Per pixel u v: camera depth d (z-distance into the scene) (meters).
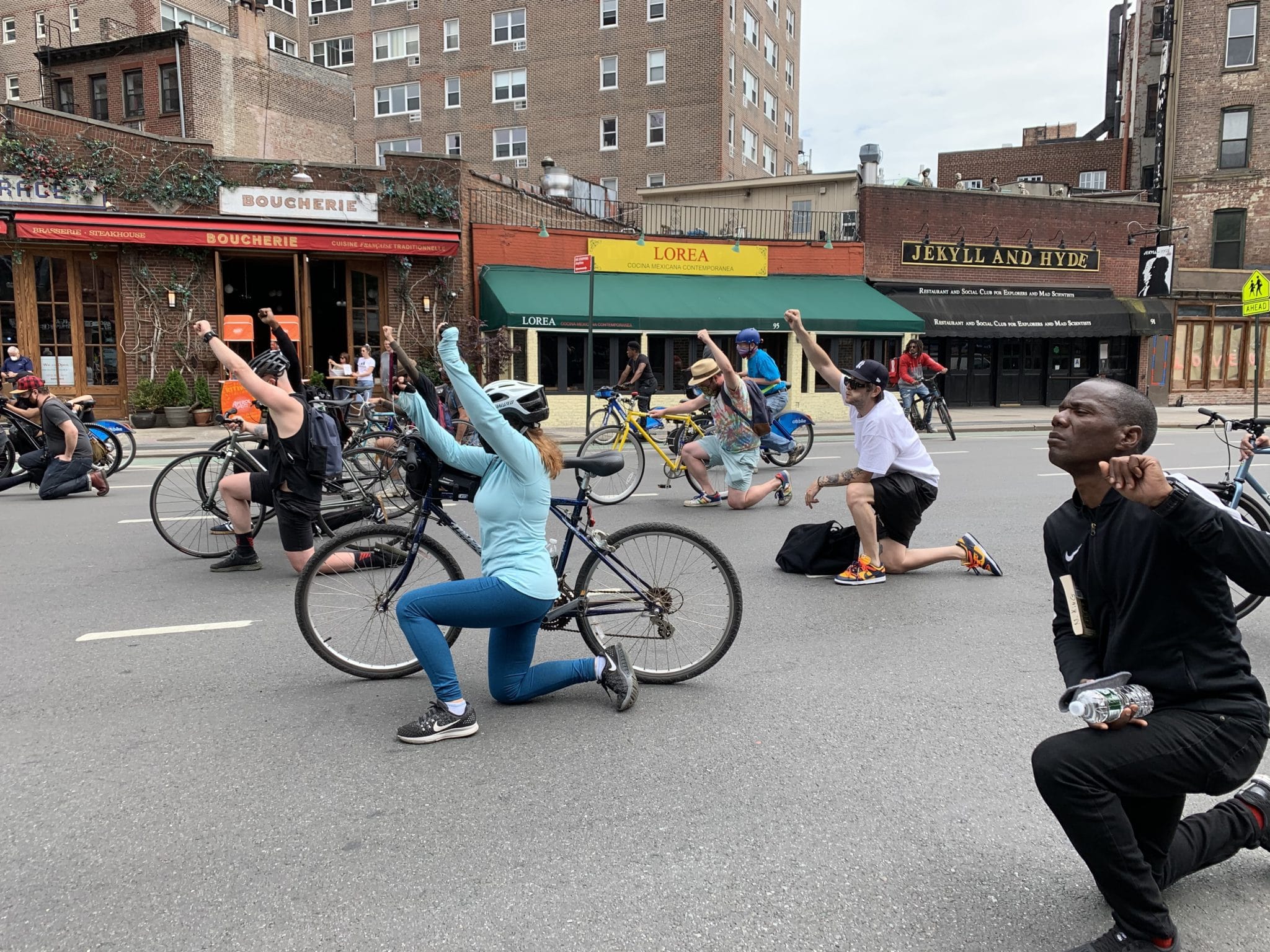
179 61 29.00
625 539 4.55
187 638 5.29
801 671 4.76
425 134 45.25
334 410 9.19
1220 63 27.75
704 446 9.38
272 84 32.06
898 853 2.99
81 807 3.28
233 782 3.47
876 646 5.17
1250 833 2.63
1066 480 11.64
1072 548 2.50
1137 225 26.81
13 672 4.71
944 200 25.36
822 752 3.76
